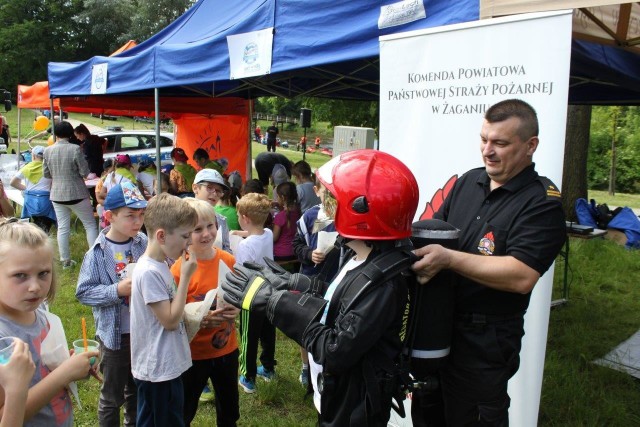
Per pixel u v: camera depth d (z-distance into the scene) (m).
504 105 1.81
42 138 21.98
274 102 38.66
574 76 4.55
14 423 1.31
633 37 3.48
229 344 2.63
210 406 3.32
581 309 5.37
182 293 2.19
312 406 3.33
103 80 6.36
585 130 9.30
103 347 2.52
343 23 3.36
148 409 2.27
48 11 45.03
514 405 2.31
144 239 2.73
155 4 38.75
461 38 2.37
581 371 3.94
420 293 1.69
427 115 2.54
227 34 4.33
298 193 5.47
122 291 2.40
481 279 1.68
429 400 2.04
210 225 2.58
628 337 4.64
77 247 7.17
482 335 1.83
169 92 8.80
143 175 7.78
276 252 4.61
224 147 10.33
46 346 1.61
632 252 7.78
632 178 22.31
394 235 1.53
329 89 7.56
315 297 1.59
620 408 3.26
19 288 1.51
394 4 3.02
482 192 1.94
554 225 1.73
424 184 2.58
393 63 2.66
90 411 3.24
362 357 1.52
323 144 35.75
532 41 2.14
